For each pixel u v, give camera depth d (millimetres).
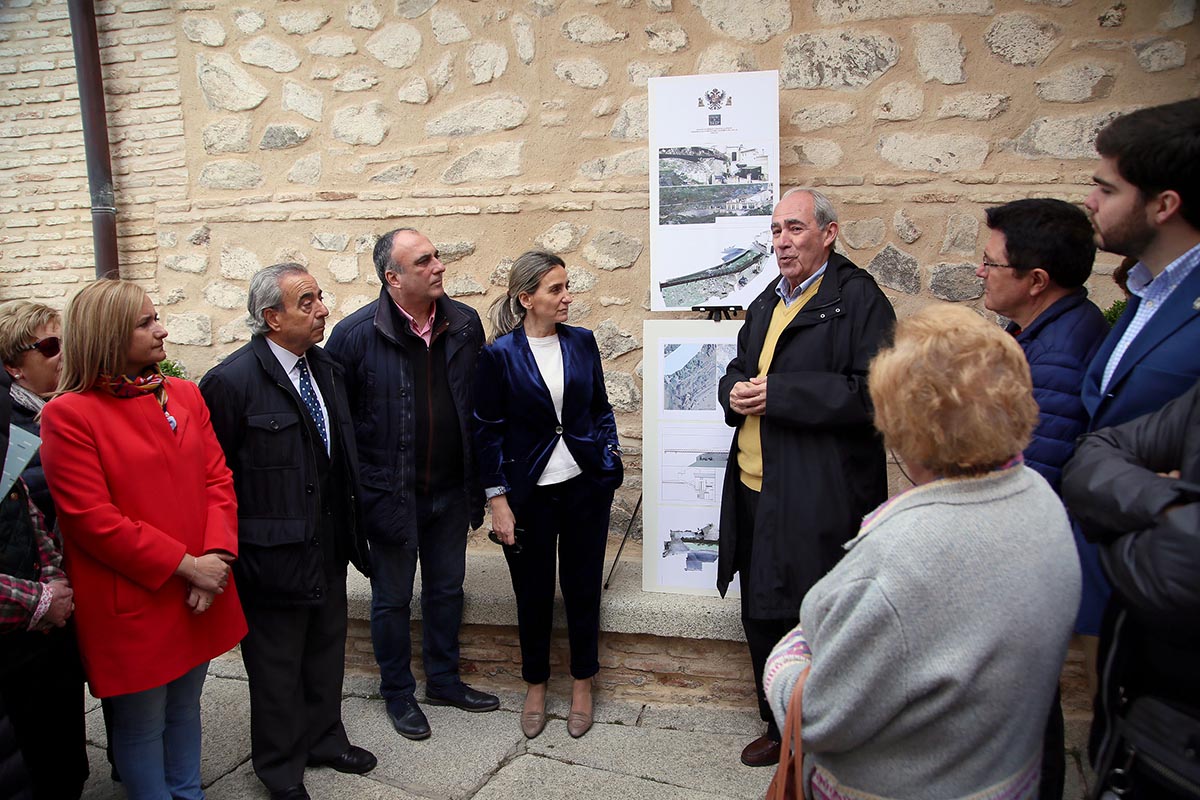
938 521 1185
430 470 3113
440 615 3250
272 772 2637
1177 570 1096
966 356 1201
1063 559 1209
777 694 1369
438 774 2846
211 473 2465
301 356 2721
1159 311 1676
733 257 3326
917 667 1164
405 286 2953
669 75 3805
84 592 2199
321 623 2797
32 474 2451
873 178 3666
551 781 2791
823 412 2496
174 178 4387
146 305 2229
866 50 3621
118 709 2324
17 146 4625
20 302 2662
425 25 4031
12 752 1783
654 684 3316
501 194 4023
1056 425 2041
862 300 2596
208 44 4266
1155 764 1224
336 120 4168
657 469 3318
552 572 3084
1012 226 2211
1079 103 3484
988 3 3512
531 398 2939
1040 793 1658
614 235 3922
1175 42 3391
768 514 2627
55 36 4520
